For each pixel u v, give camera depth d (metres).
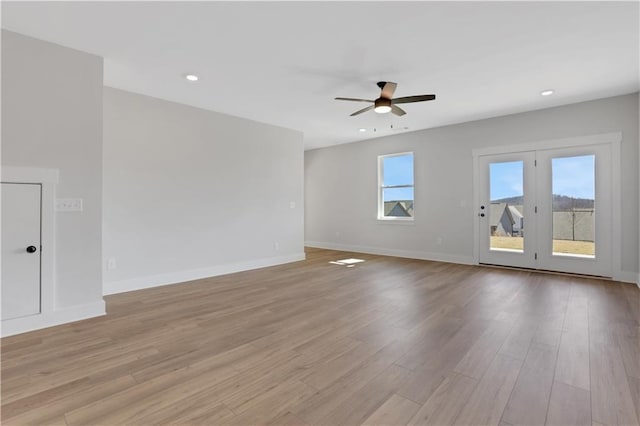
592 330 2.65
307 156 8.46
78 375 2.00
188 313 3.16
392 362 2.15
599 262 4.49
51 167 2.86
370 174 7.10
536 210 4.98
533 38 2.83
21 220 2.72
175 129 4.48
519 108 4.84
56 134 2.88
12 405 1.70
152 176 4.26
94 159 3.10
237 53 3.11
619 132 4.29
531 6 2.37
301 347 2.39
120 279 3.97
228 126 5.12
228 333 2.66
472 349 2.33
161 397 1.77
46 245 2.83
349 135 6.71
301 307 3.33
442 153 5.96
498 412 1.62
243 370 2.06
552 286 4.08
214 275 4.89
